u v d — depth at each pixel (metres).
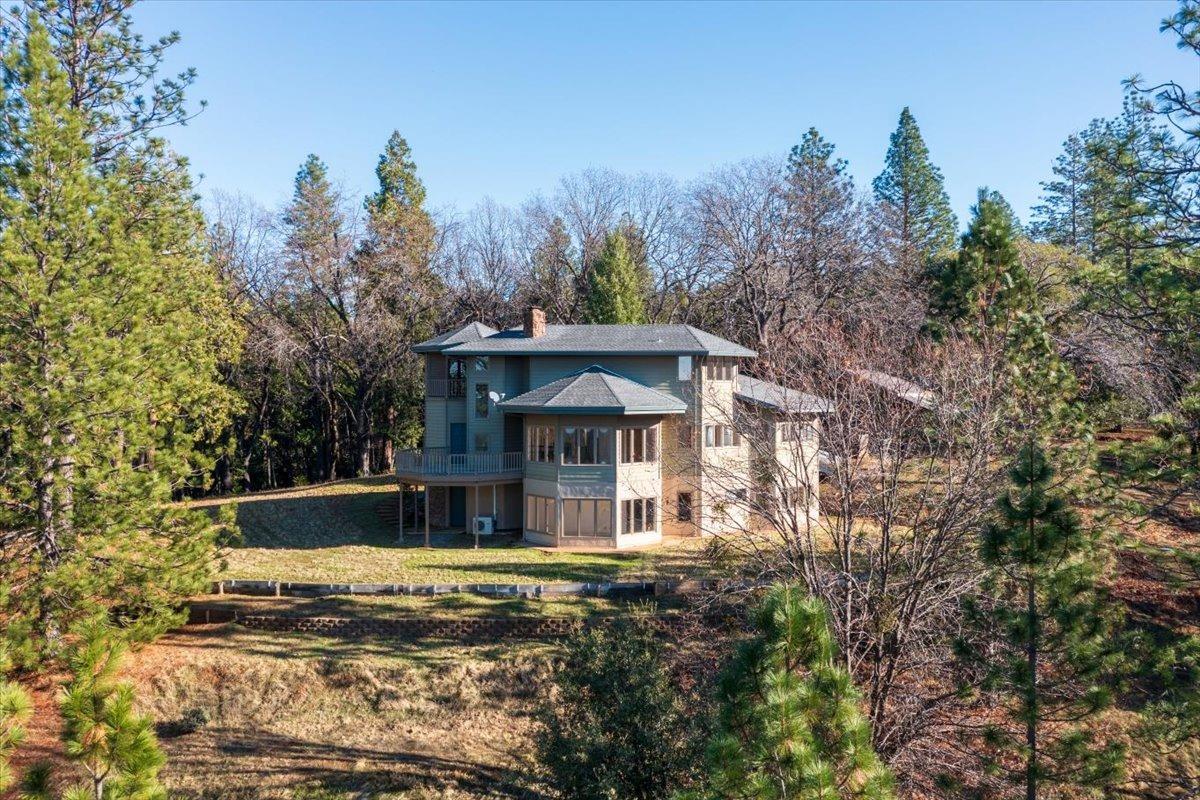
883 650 16.53
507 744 20.73
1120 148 16.23
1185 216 15.82
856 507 19.28
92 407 20.58
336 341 55.97
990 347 20.58
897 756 14.84
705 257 54.72
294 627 25.89
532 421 36.66
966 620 14.52
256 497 46.28
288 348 51.31
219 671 23.33
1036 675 12.88
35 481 20.66
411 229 56.97
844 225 51.19
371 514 41.56
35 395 19.44
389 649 24.61
